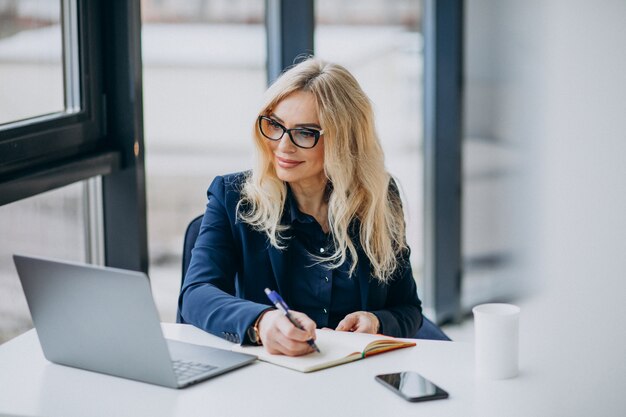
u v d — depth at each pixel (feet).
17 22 7.50
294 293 6.85
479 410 4.96
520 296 12.87
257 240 6.88
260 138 6.70
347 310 6.94
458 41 12.50
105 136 8.51
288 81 6.59
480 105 12.80
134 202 8.64
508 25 12.57
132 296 5.14
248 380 5.36
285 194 6.83
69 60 8.10
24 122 7.44
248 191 6.88
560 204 12.89
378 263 6.96
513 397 5.16
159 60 9.70
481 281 13.33
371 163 6.82
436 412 4.92
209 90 10.30
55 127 7.73
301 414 4.87
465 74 12.69
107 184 8.64
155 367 5.25
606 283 12.56
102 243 8.76
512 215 13.02
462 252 13.25
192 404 5.01
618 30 12.57
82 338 5.47
